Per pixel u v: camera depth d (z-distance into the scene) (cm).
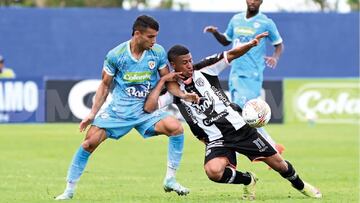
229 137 2898
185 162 4681
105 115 2992
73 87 7744
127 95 2977
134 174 4069
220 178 2888
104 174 4050
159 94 2942
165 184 3111
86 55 8625
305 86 8088
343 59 9025
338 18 8981
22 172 4131
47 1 13800
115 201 2930
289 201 2928
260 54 4097
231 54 2889
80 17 8594
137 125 3023
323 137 6656
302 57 8944
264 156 2919
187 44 8719
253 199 2989
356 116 8188
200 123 2922
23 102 7719
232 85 4122
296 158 5028
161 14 8662
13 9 8488
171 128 3031
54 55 8581
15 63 8525
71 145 5825
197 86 2912
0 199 3036
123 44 2939
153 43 2889
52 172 4150
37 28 8538
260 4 4072
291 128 7600
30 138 6341
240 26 4103
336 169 4375
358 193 3275
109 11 8619
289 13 8888
